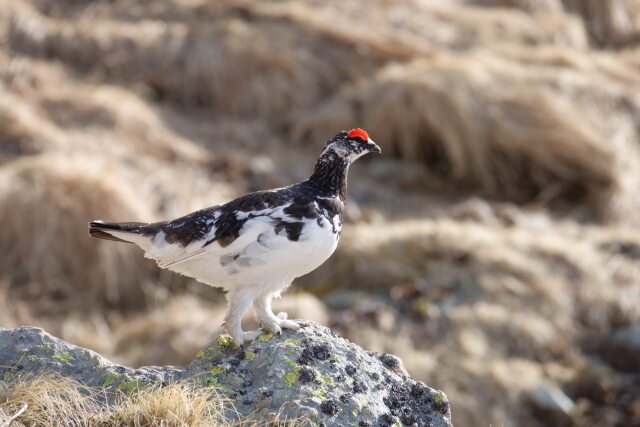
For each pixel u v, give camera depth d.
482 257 14.06
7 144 15.14
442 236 14.45
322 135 17.44
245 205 6.37
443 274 13.88
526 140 16.86
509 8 22.83
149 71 18.31
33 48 18.16
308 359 6.17
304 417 5.68
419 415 6.11
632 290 14.18
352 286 13.81
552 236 15.12
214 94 18.20
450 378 12.22
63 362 6.21
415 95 17.23
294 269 6.43
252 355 6.30
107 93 16.91
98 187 13.67
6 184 13.60
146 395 5.76
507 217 15.85
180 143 16.50
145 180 14.86
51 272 13.21
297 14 19.98
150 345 12.33
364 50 19.34
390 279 13.84
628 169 17.25
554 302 13.62
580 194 16.92
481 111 17.16
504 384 12.27
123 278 13.32
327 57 19.17
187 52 18.56
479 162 16.89
